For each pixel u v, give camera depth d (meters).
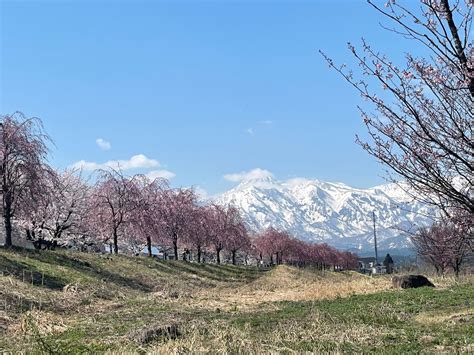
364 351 11.05
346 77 5.68
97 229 49.16
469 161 5.32
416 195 5.64
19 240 49.81
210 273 47.28
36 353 11.12
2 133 32.66
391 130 5.40
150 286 32.38
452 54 5.30
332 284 31.22
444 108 5.31
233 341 11.89
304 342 12.14
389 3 5.41
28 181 33.25
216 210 71.81
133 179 52.94
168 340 11.97
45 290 20.86
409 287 25.33
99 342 12.32
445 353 10.36
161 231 54.62
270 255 96.19
